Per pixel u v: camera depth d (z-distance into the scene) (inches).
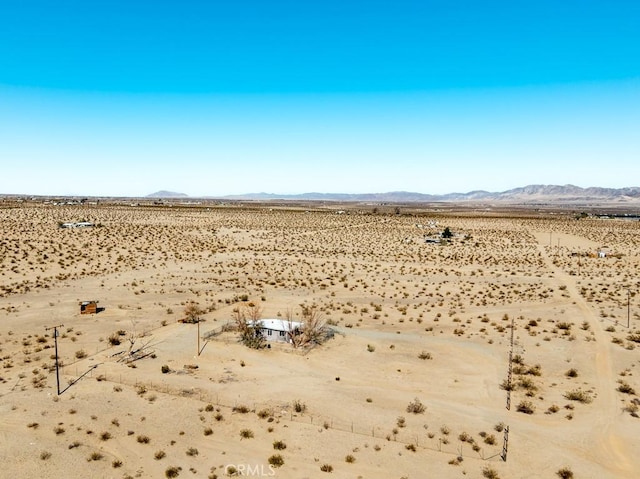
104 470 928.3
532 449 1031.0
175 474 918.4
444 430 1103.0
